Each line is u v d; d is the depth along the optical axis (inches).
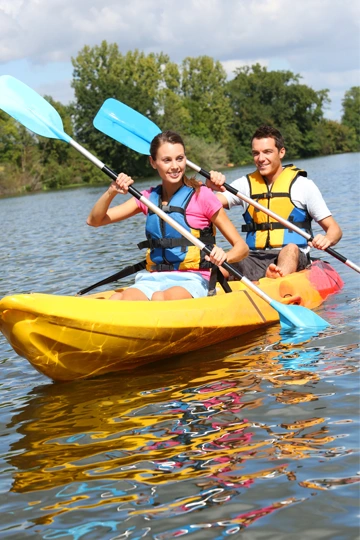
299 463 91.1
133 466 95.6
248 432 103.0
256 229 205.9
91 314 134.6
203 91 2551.7
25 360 161.2
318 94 2869.1
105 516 83.0
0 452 105.8
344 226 355.3
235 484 87.5
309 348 144.9
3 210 970.1
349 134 3041.3
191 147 2257.6
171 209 157.8
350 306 180.1
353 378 121.7
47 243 424.8
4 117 2004.2
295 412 108.7
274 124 2701.8
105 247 373.7
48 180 2036.2
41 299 131.1
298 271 196.2
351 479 85.7
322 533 75.4
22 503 88.4
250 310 165.9
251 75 2743.6
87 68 2231.8
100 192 1274.6
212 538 76.5
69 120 2155.5
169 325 144.3
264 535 76.0
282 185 202.5
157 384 132.5
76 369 139.4
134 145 200.7
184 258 158.2
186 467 93.6
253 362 139.9
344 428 100.5
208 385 127.7
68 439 108.0
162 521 80.7
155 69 2301.9
